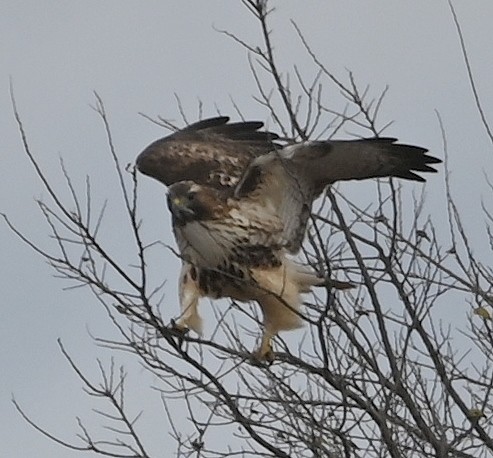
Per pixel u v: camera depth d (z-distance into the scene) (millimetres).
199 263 14789
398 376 11828
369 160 14742
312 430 11812
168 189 14797
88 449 12242
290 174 14344
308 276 14938
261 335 14375
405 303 12312
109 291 11406
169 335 11711
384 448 12109
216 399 13031
